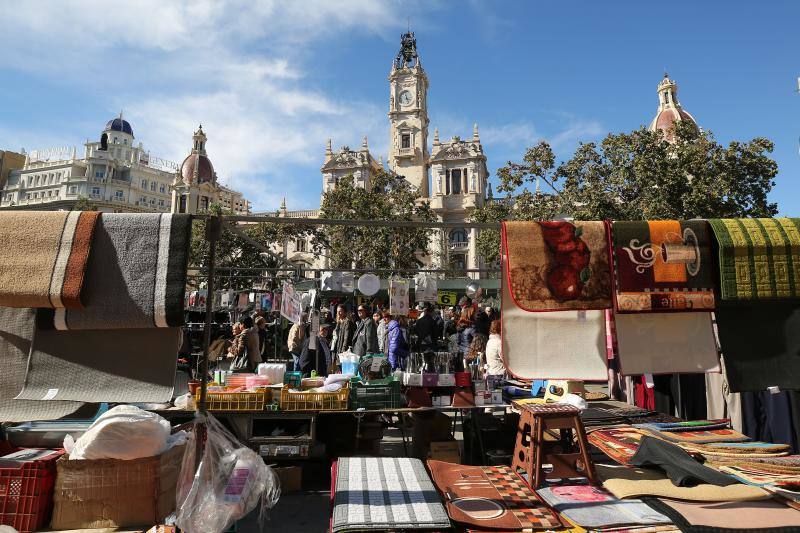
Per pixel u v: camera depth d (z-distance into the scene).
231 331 12.42
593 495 3.71
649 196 21.95
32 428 4.57
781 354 3.88
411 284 20.55
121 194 84.69
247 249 30.78
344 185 33.06
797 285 3.83
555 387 5.80
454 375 5.20
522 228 3.97
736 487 3.60
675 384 6.25
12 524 3.44
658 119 56.69
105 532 3.46
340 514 3.24
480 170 50.94
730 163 21.86
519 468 4.36
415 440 5.76
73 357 3.43
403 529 3.08
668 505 3.42
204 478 3.23
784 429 4.68
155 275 3.34
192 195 55.38
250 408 4.70
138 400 3.34
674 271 3.92
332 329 13.04
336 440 5.77
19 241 3.30
